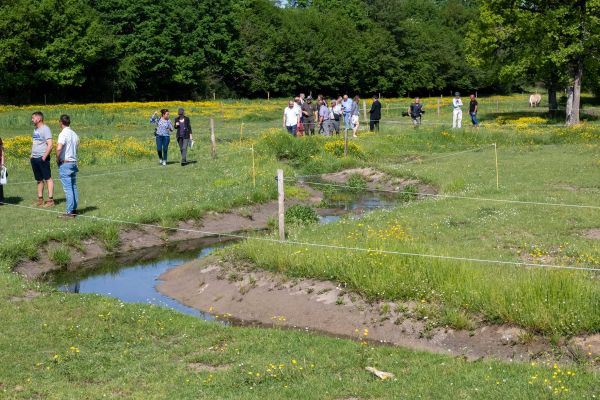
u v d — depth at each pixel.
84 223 16.00
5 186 20.61
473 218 15.58
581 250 12.59
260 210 19.06
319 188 22.23
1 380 8.23
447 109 57.50
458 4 110.19
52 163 24.38
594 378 7.78
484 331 9.63
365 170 24.27
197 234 17.06
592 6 38.00
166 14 75.50
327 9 100.19
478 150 27.97
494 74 50.66
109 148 27.78
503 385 7.66
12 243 14.27
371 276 11.15
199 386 8.02
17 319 10.41
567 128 31.38
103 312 10.85
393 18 93.81
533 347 9.09
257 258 12.74
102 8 73.50
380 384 7.86
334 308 10.95
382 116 50.09
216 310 11.84
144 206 17.91
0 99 64.56
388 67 91.50
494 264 11.37
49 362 8.85
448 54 94.69
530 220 15.16
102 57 69.88
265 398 7.57
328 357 8.90
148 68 74.88
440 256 11.44
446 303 10.29
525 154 26.02
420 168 23.58
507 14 42.41
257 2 89.19
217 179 21.94
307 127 31.83
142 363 8.87
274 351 9.20
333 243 12.95
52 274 14.08
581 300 9.56
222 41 81.31
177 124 24.81
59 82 66.12
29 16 63.28
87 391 7.95
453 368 8.34
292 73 85.06
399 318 10.29
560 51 38.31
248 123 43.94
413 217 15.82
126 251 15.70
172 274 13.82
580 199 17.03
